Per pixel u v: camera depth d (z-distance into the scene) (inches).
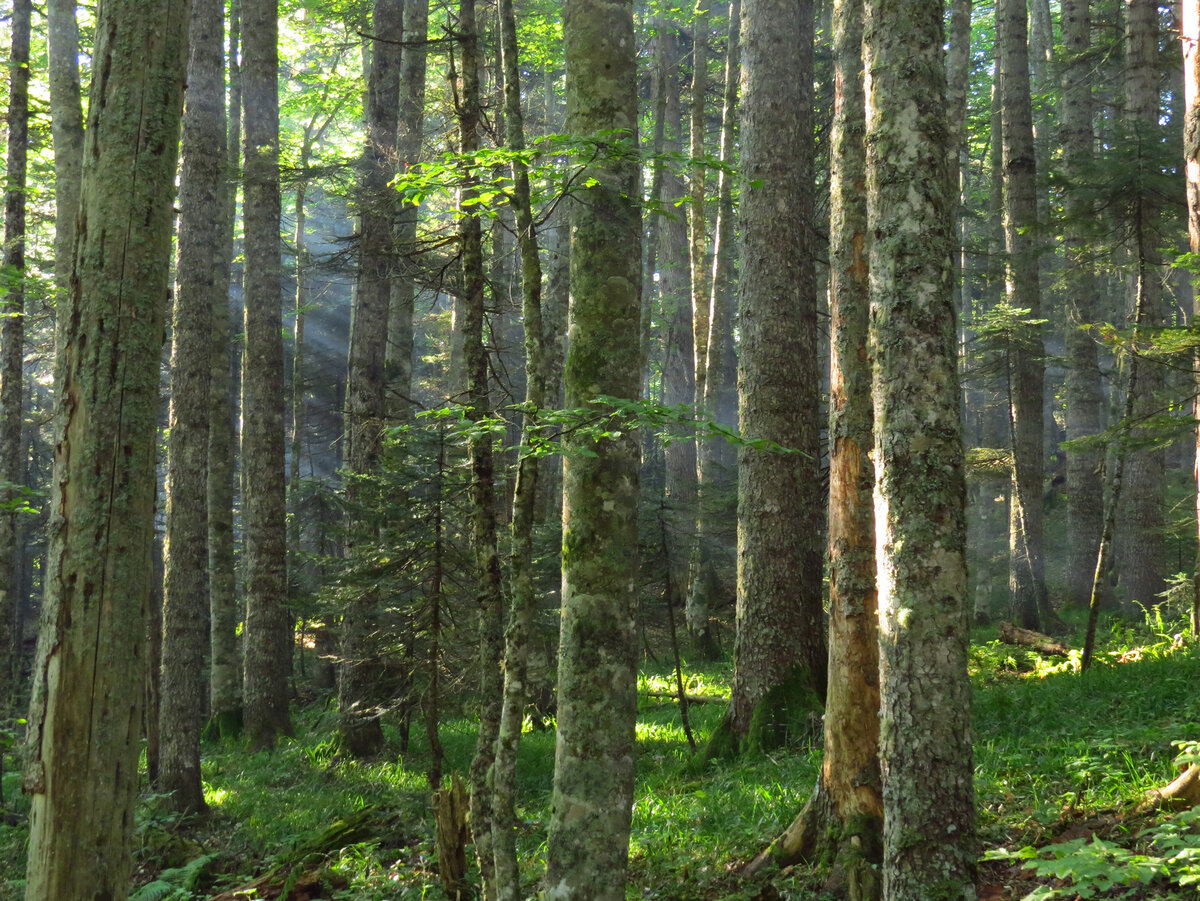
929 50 178.9
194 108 515.5
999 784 280.7
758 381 423.5
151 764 470.0
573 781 195.0
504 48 222.8
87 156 185.0
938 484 168.9
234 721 650.2
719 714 570.9
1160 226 614.5
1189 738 276.7
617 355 207.8
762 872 261.1
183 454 484.1
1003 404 1023.0
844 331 269.7
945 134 178.9
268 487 644.1
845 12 274.1
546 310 698.2
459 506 429.1
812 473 425.7
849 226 268.5
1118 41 740.7
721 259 820.0
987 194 1269.7
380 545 442.9
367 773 512.4
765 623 416.5
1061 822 233.5
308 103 1065.5
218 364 676.1
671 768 440.5
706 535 701.3
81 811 171.0
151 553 184.5
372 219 579.8
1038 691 405.1
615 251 209.8
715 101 1171.9
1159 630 554.3
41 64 791.1
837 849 249.9
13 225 536.4
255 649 630.5
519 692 207.0
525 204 219.6
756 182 196.9
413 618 438.6
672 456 952.9
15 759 490.0
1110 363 1080.8
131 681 178.4
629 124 214.4
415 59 619.2
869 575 260.8
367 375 597.3
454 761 536.7
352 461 589.9
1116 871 126.7
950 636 165.5
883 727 171.3
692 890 261.4
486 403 257.4
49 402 1273.4
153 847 358.9
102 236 180.9
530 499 214.4
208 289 515.8
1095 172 560.1
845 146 272.2
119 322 179.9
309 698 820.0
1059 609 775.1
